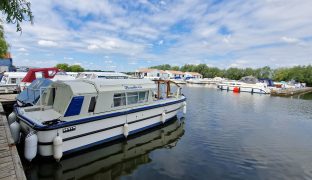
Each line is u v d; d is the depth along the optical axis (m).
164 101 13.75
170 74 84.06
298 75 81.19
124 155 9.32
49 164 7.80
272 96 41.03
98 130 9.23
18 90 18.05
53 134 7.67
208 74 104.44
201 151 10.10
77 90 8.55
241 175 7.88
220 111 21.14
